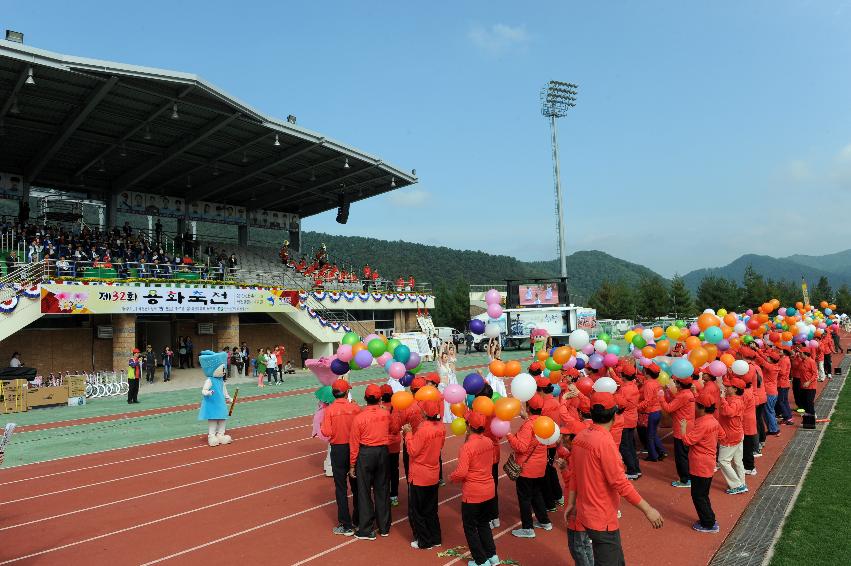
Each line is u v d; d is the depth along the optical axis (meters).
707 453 7.17
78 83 22.73
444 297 91.38
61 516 8.59
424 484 6.87
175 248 37.28
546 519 7.50
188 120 27.45
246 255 42.41
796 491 8.62
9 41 19.36
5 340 25.16
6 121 26.58
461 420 7.29
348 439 7.66
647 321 72.25
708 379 9.05
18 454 12.98
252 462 11.84
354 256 188.75
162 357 32.16
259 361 26.66
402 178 38.47
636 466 9.64
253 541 7.38
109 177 36.94
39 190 36.69
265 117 27.36
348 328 35.47
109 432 15.55
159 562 6.77
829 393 18.83
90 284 24.67
